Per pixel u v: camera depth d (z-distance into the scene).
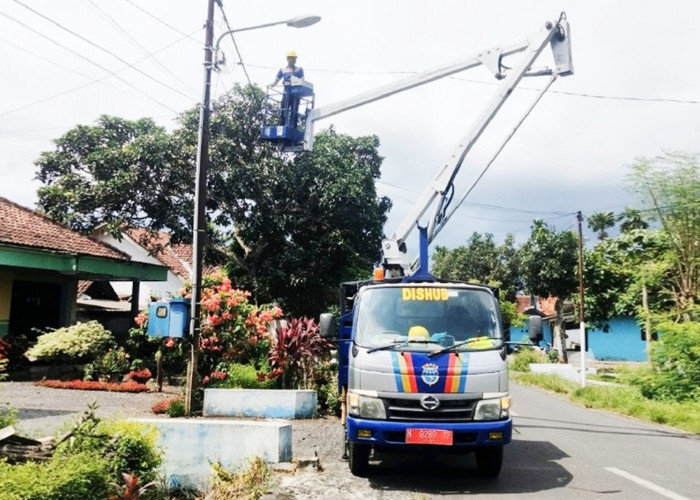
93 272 18.89
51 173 21.41
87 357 16.92
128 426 6.48
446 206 12.47
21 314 19.02
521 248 34.50
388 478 7.44
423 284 8.07
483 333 7.61
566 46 12.65
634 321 40.44
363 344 7.49
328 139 24.27
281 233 22.09
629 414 14.08
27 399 12.70
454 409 6.99
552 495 6.76
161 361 15.45
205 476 7.34
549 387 20.31
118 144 20.92
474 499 6.56
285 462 7.62
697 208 16.98
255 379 13.45
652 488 7.12
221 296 14.11
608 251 23.77
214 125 20.98
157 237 22.38
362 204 22.97
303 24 12.19
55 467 5.02
